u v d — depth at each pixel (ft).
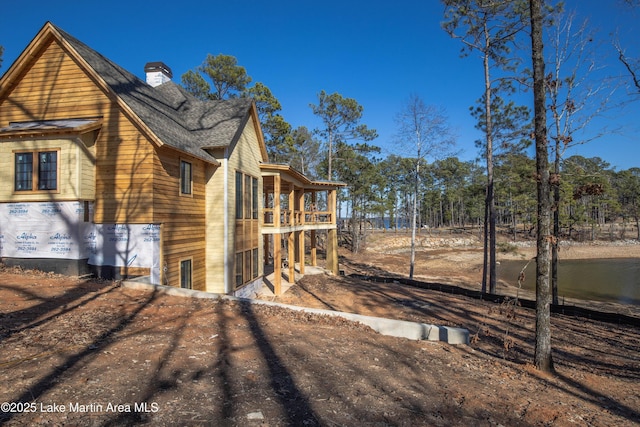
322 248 144.15
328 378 16.52
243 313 27.20
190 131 46.52
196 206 42.86
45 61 36.45
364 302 48.60
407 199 199.82
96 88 35.35
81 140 33.24
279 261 53.16
